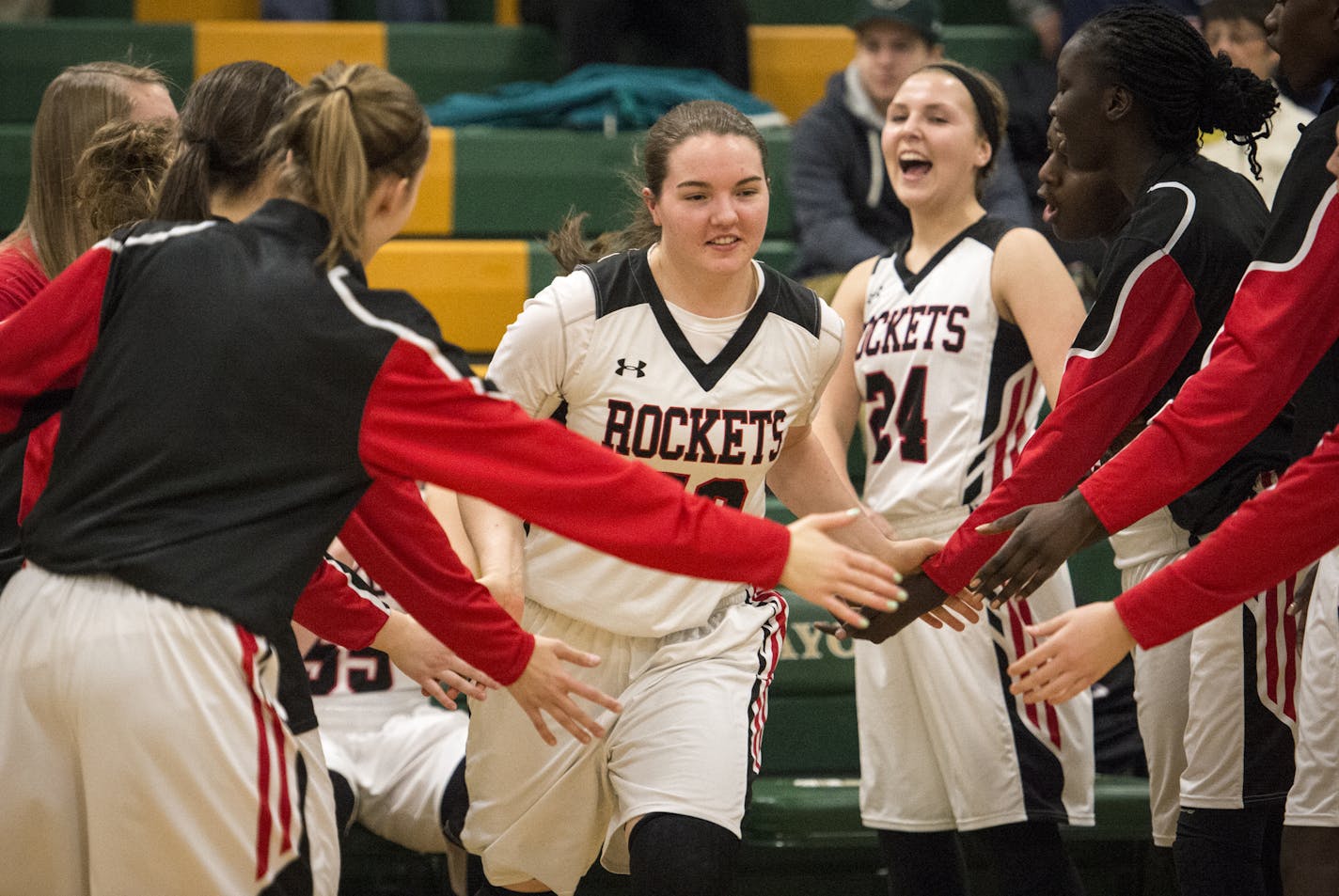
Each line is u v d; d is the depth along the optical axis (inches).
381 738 287.4
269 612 158.4
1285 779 229.1
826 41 476.1
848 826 295.0
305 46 454.3
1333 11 194.4
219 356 157.0
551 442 160.2
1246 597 172.9
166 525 156.7
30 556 163.0
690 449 207.5
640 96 427.8
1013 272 251.9
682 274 206.2
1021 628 254.1
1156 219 215.2
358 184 160.6
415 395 158.9
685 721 202.1
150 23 456.1
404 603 181.8
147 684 153.3
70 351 165.0
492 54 462.0
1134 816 293.0
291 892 159.9
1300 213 181.5
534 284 398.3
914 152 260.4
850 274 280.2
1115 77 224.7
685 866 192.4
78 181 205.3
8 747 158.9
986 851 261.7
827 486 229.3
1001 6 514.9
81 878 161.3
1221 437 184.9
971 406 255.6
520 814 215.5
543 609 215.2
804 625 318.7
